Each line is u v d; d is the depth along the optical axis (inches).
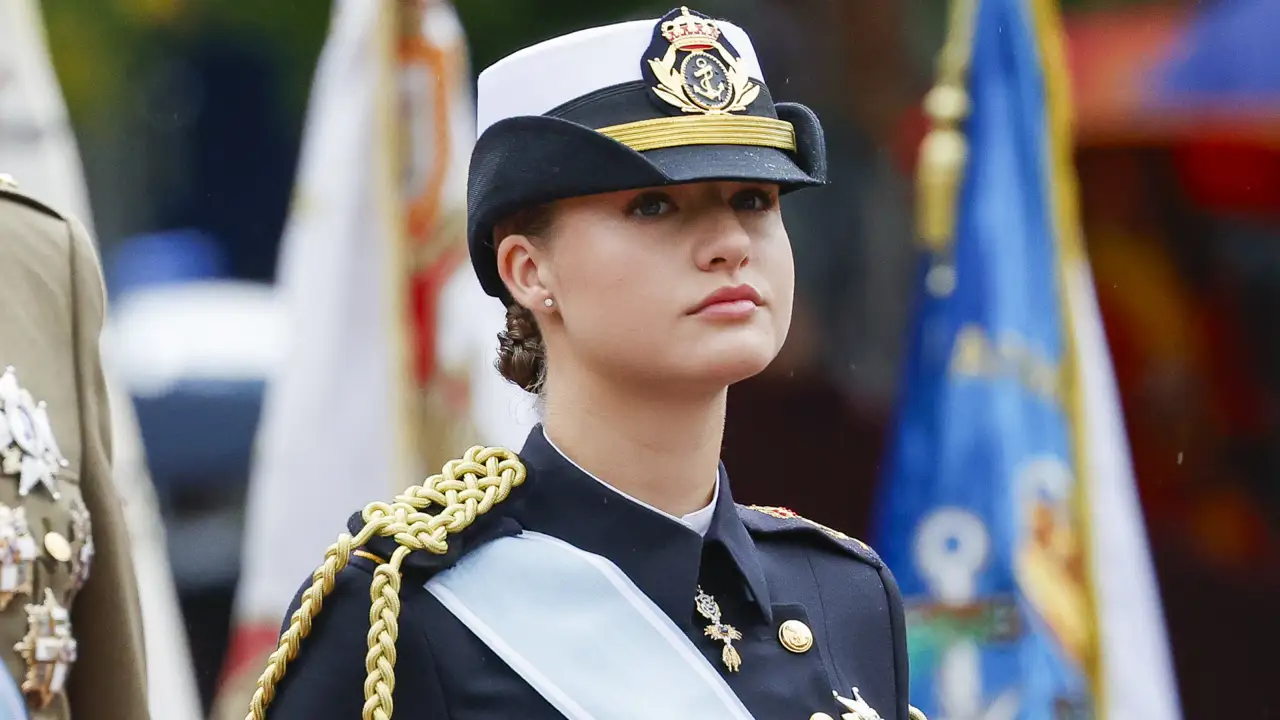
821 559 390.3
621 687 344.8
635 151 335.3
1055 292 650.2
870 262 1141.7
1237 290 1197.7
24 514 390.6
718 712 345.7
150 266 1373.0
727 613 361.7
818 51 1154.0
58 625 394.3
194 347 1227.2
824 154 356.8
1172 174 1166.3
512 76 358.3
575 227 343.6
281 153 1379.2
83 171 1368.1
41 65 551.8
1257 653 1197.7
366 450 644.1
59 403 407.2
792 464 1103.0
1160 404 1216.2
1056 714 635.5
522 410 657.6
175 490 1168.8
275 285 1380.4
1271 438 1215.6
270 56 1365.7
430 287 657.6
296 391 643.5
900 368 1123.3
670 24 351.9
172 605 694.5
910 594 649.6
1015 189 651.5
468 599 350.6
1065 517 642.2
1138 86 1044.5
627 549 354.6
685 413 352.2
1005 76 655.1
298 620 353.1
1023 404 645.3
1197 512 1222.9
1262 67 1018.7
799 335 1125.1
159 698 603.8
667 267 338.6
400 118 658.8
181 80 1368.1
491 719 343.0
